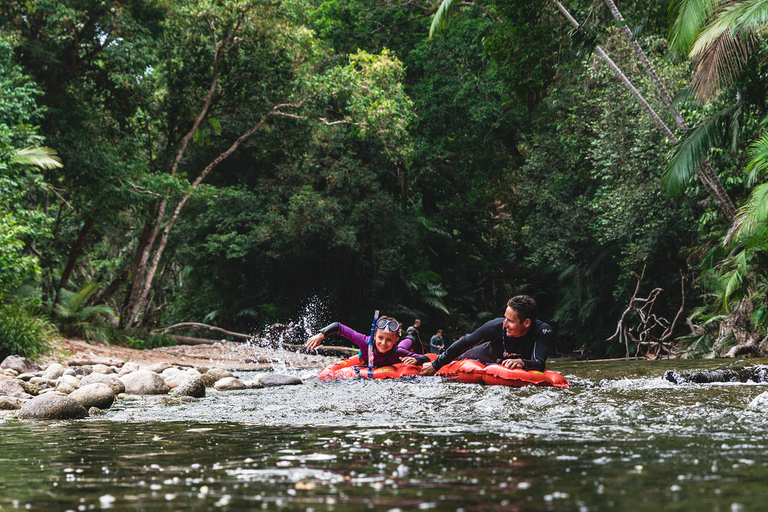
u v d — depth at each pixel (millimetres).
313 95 20109
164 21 17922
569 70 18375
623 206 16859
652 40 14992
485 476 1810
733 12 8328
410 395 4816
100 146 15914
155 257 19859
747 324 12906
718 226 14000
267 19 18750
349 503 1495
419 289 28547
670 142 13102
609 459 2066
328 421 3463
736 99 11695
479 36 22625
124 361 13398
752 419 3115
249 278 26719
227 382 6848
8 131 11148
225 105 20797
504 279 30969
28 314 11891
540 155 22297
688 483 1672
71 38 15617
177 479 1860
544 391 4824
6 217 10078
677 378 5848
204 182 27000
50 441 2943
